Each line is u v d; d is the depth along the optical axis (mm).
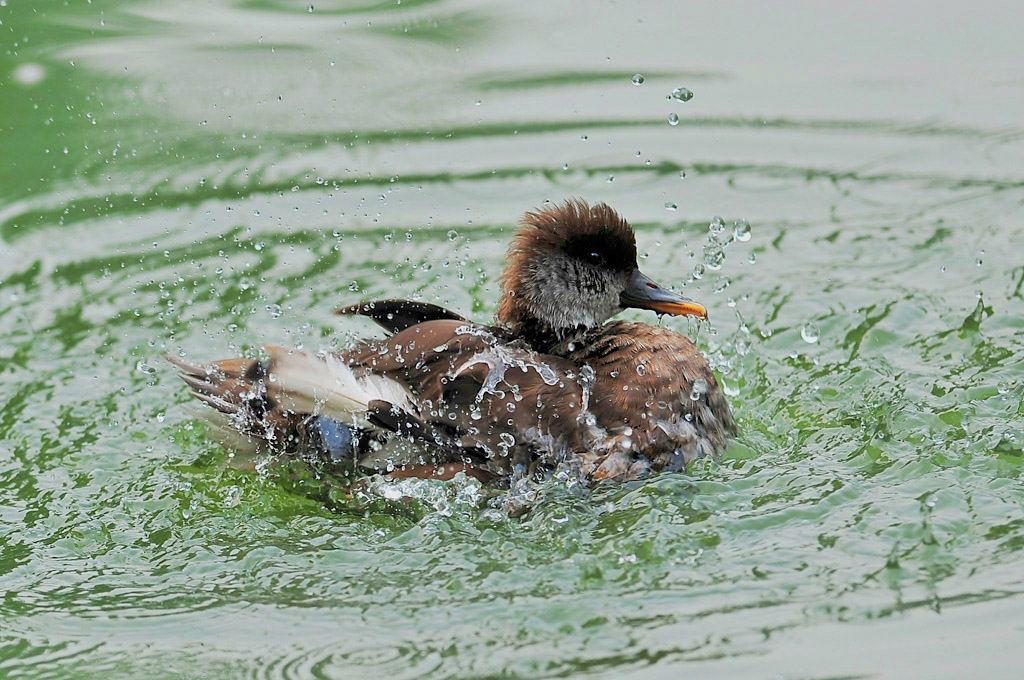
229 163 16438
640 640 7488
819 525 8766
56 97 17906
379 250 14367
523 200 15477
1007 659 7125
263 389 10023
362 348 10406
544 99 18141
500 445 9703
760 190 15586
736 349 12195
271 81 18578
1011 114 17188
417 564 8578
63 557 8922
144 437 10859
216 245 14531
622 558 8445
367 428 9750
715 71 18859
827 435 10531
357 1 21438
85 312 13141
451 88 18500
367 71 18953
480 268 13914
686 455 9961
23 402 11438
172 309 13172
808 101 17875
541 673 7211
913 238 14219
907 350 12016
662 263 13922
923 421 10453
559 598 8000
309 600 8180
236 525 9320
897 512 8867
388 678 7250
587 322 11039
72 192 15727
